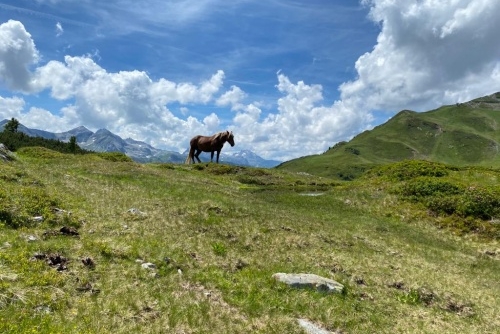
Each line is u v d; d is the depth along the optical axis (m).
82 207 22.72
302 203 39.59
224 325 12.15
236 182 53.97
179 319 11.77
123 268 14.48
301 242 23.84
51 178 30.31
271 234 24.55
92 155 60.50
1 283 10.82
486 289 21.89
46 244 14.67
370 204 39.84
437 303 18.27
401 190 41.78
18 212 17.69
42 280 11.75
